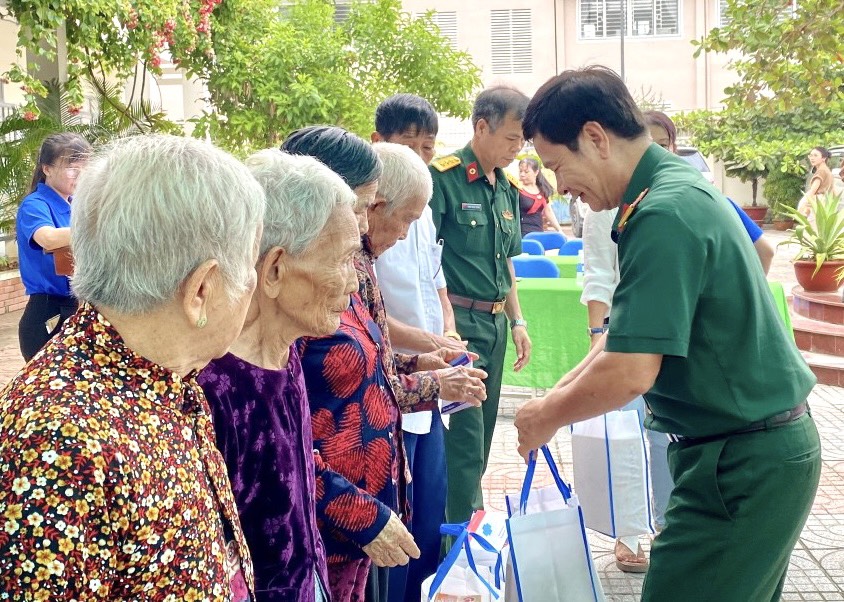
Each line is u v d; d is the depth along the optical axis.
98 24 9.17
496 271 4.08
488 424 4.17
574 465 3.46
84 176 1.27
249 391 1.64
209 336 1.28
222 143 11.65
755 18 5.87
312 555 1.75
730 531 2.17
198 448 1.26
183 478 1.19
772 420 2.14
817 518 4.51
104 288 1.19
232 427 1.61
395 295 3.23
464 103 13.16
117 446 1.11
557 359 6.35
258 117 11.54
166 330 1.24
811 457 2.19
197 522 1.20
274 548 1.67
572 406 2.23
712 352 2.11
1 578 1.02
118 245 1.18
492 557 2.69
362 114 11.94
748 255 2.14
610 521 3.38
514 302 4.49
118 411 1.14
